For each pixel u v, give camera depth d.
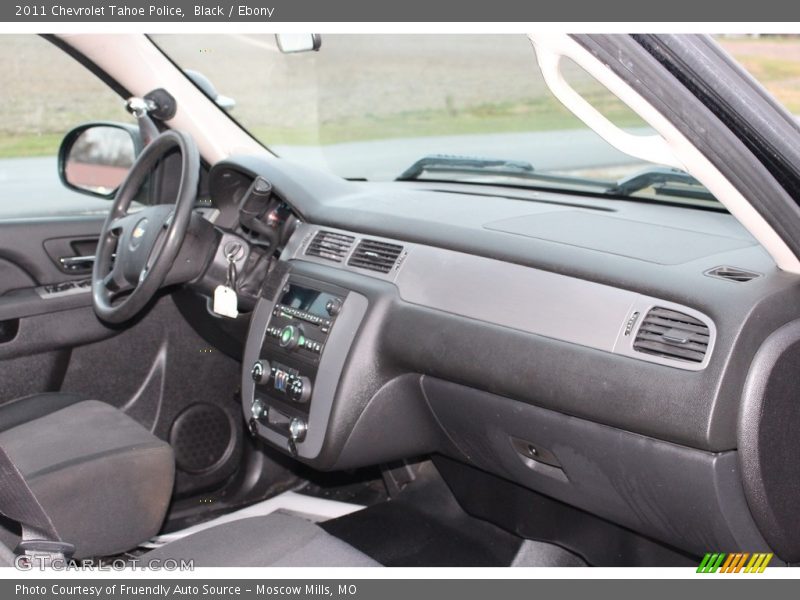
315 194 2.15
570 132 2.54
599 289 1.53
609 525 1.96
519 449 1.76
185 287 2.21
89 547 1.61
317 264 2.02
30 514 1.21
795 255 1.34
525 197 2.19
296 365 1.96
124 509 1.65
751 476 1.36
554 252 1.64
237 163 2.17
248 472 2.49
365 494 2.49
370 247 1.94
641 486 1.52
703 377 1.34
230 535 1.44
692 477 1.40
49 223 2.32
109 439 1.77
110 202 2.51
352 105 2.82
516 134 2.66
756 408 1.33
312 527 1.47
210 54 2.45
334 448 1.90
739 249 1.58
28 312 2.20
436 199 2.12
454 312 1.73
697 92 1.16
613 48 1.11
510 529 2.16
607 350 1.48
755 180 1.22
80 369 2.31
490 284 1.69
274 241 2.18
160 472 1.71
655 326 1.44
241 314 2.21
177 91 2.33
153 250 1.97
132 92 2.33
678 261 1.53
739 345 1.33
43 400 2.09
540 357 1.56
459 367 1.70
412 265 1.84
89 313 2.29
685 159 1.22
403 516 2.30
